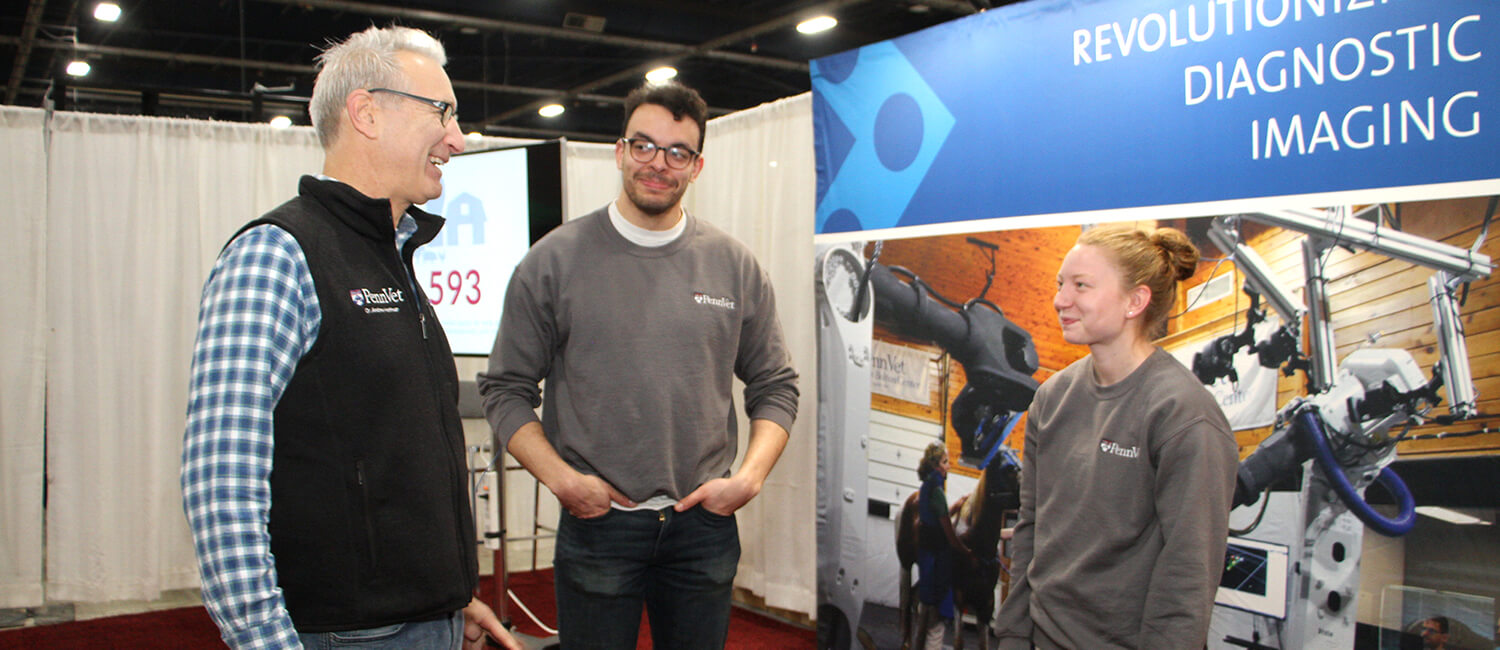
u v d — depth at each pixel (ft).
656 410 5.86
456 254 10.22
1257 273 6.23
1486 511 5.46
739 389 11.32
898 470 8.09
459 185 10.18
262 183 12.04
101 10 14.15
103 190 11.56
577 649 5.89
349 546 3.60
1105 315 5.41
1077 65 7.00
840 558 8.52
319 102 4.00
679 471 5.91
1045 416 5.93
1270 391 6.20
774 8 15.34
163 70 14.69
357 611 3.61
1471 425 5.51
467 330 10.18
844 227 8.46
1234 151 6.32
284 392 3.51
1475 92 5.49
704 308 6.13
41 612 11.47
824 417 8.65
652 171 5.93
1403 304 5.73
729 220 11.49
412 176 4.06
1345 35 5.90
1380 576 5.81
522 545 13.61
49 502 11.34
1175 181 6.55
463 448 4.26
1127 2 6.76
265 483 3.34
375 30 4.15
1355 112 5.87
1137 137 6.72
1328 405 5.99
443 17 15.16
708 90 16.79
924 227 7.89
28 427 11.32
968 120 7.59
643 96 6.04
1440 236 5.60
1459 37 5.53
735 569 6.21
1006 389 7.35
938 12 14.49
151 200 11.69
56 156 11.44
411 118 3.99
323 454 3.56
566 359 6.06
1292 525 6.13
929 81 7.84
